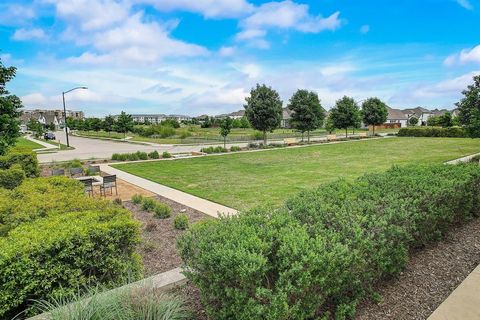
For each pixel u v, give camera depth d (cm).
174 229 612
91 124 6050
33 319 278
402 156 1875
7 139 889
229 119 2908
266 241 272
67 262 335
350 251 274
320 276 241
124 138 4559
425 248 427
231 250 239
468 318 282
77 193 602
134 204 833
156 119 13312
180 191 1008
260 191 984
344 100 3619
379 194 421
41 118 11088
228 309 240
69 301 294
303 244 253
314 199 409
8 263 297
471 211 546
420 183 452
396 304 308
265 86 2603
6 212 460
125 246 384
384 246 311
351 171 1352
